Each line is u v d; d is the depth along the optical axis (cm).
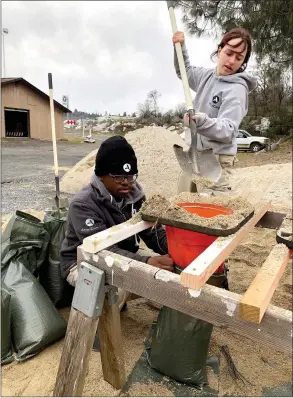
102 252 127
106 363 155
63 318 196
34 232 204
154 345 165
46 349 183
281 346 99
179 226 133
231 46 218
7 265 196
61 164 973
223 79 225
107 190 179
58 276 208
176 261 148
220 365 175
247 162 1077
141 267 117
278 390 161
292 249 139
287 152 1171
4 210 448
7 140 1781
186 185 225
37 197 530
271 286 108
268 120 1420
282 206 462
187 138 239
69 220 184
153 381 163
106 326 146
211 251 115
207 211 153
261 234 345
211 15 813
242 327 103
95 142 1975
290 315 98
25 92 1961
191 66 255
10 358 175
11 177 720
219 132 201
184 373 159
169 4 238
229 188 235
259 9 827
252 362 179
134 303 228
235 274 268
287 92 1357
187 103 202
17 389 160
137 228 141
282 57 936
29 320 178
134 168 174
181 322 155
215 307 105
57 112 2155
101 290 127
